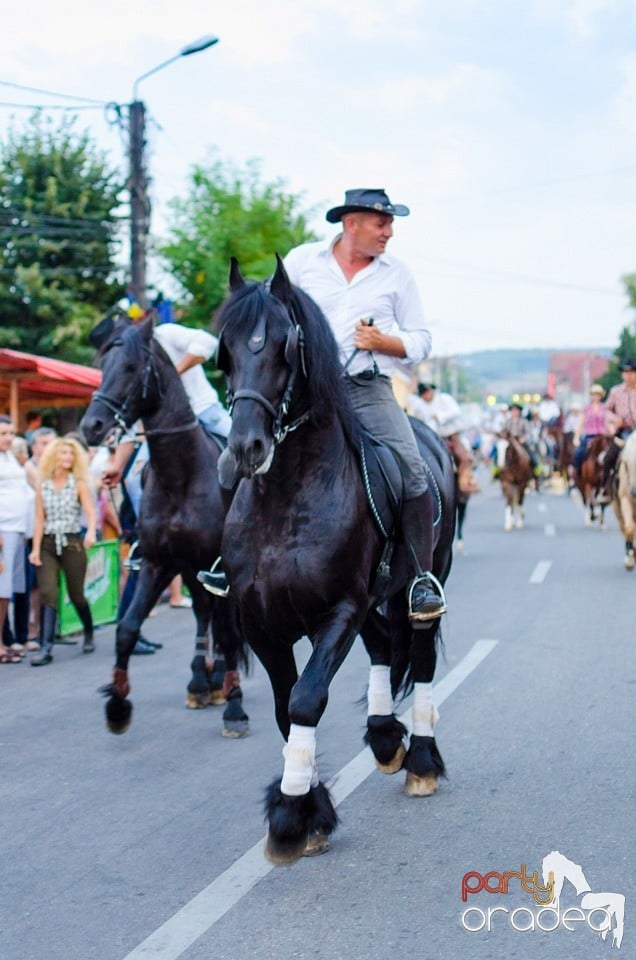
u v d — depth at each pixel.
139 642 10.43
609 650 9.67
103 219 32.78
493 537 20.73
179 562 7.46
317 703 4.52
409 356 5.40
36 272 30.55
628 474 14.68
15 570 10.43
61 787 6.16
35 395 18.77
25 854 5.10
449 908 4.37
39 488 10.25
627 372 16.22
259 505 4.78
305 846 4.60
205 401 8.23
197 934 4.18
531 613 11.75
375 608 5.91
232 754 6.80
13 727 7.57
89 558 11.63
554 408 39.28
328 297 5.47
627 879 4.59
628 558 15.23
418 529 5.42
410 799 5.74
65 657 10.30
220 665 8.15
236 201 24.95
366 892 4.55
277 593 4.72
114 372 7.28
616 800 5.62
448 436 17.94
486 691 8.18
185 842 5.21
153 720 7.73
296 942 4.09
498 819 5.38
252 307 4.52
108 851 5.11
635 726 7.10
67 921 4.34
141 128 20.48
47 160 32.69
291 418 4.66
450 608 12.16
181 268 24.34
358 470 5.00
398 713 7.71
